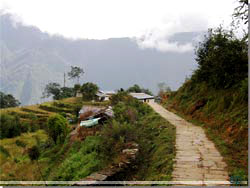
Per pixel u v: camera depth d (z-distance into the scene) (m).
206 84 15.84
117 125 11.92
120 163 8.45
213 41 13.75
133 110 17.86
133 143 10.61
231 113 10.05
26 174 15.16
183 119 14.20
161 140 9.55
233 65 12.46
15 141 31.05
